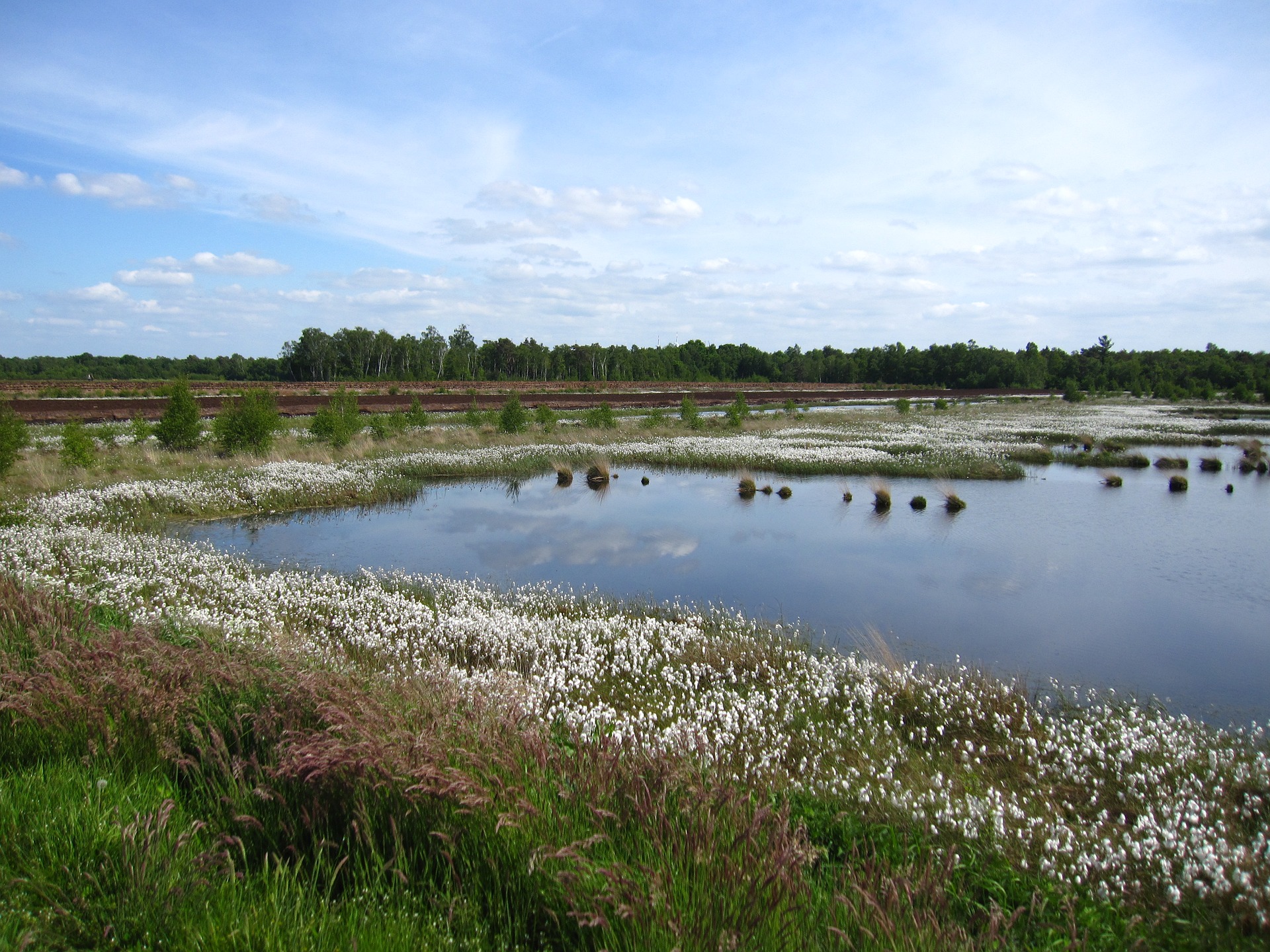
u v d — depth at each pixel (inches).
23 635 253.9
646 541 609.0
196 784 170.9
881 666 332.8
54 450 948.6
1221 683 343.9
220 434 994.1
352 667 260.2
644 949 118.7
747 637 371.6
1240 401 2790.4
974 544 605.9
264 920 124.5
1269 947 152.4
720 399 2458.2
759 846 144.1
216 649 266.1
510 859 141.3
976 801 211.3
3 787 158.4
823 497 814.5
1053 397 3184.1
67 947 117.4
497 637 343.6
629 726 239.3
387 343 4229.8
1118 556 570.9
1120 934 154.3
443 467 928.3
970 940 129.8
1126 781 243.6
